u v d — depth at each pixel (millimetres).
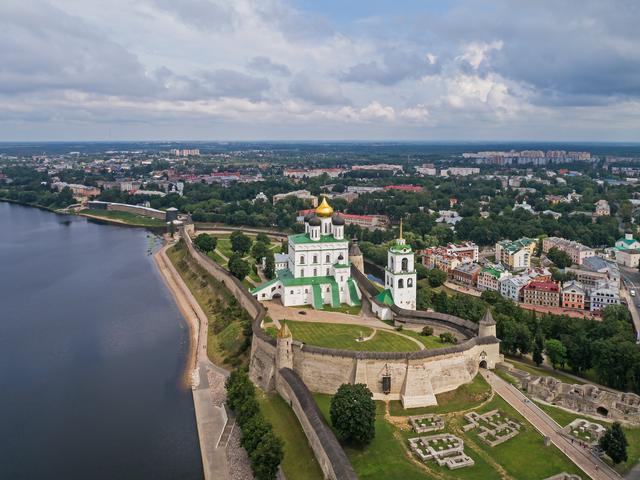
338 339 183625
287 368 161625
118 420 164000
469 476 119000
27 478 137500
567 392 159000
